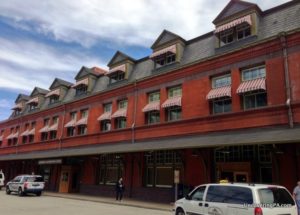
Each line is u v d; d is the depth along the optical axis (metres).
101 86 30.05
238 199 9.88
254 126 16.67
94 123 28.56
